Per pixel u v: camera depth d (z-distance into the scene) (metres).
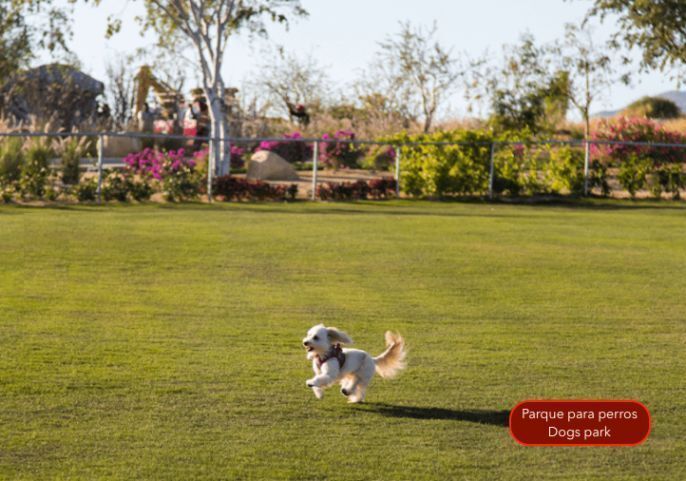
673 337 10.93
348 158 39.50
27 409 7.68
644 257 17.59
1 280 13.75
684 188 32.16
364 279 14.56
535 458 6.82
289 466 6.56
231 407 7.89
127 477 6.29
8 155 27.58
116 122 63.91
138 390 8.30
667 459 6.87
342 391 7.94
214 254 16.77
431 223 22.94
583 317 11.99
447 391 8.50
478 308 12.45
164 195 27.84
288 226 21.47
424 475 6.45
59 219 21.88
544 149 34.25
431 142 30.47
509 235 20.64
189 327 10.96
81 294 12.86
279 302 12.62
